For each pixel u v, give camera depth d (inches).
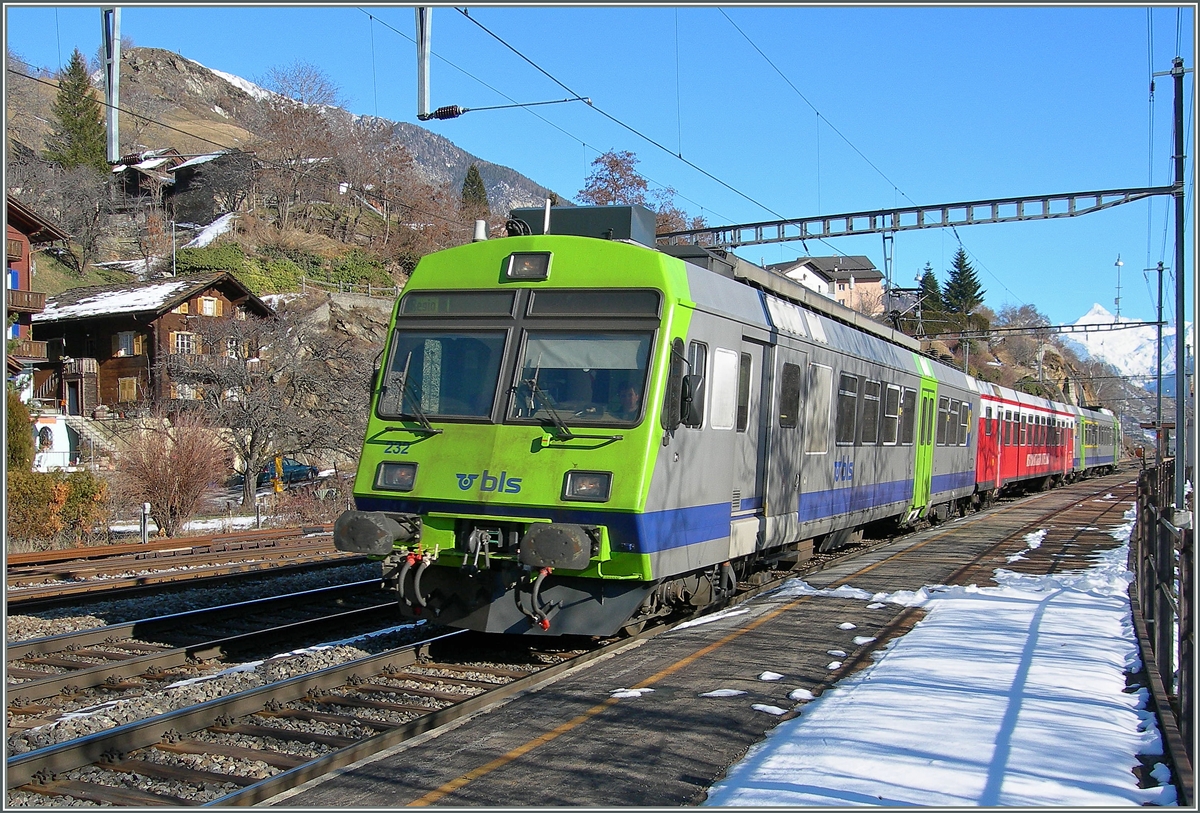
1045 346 3973.9
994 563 548.1
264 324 1212.5
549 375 328.2
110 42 450.3
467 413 331.9
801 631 362.0
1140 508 407.8
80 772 225.5
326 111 2844.5
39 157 2564.0
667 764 220.2
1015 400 1120.8
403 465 333.7
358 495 339.0
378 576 565.6
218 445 962.1
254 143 2849.4
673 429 325.1
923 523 776.9
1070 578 484.7
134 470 887.1
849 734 234.5
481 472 322.7
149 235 2347.4
